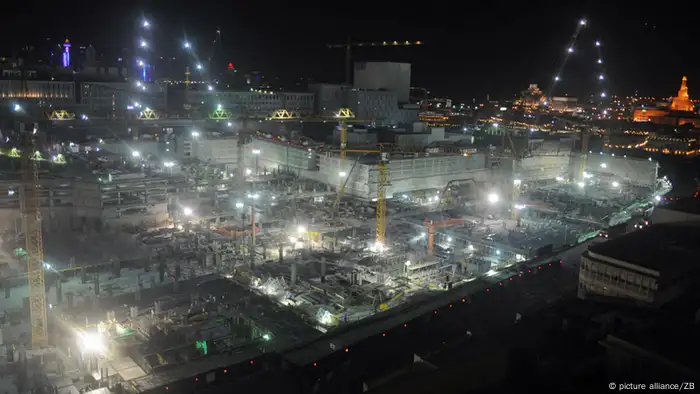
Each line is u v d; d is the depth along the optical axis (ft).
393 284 435.12
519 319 296.10
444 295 387.34
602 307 296.71
